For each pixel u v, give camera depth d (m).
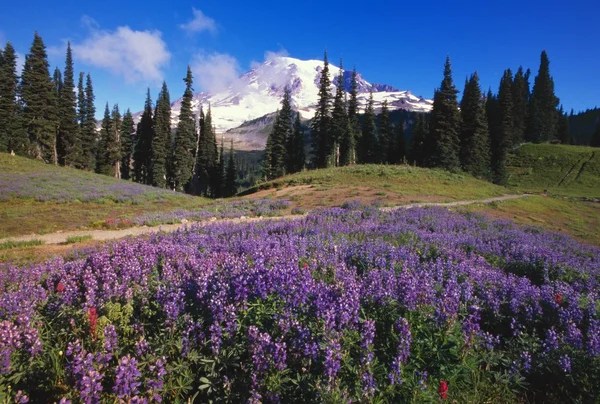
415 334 5.26
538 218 36.88
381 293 6.05
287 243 10.98
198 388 4.31
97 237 21.03
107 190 44.94
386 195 37.94
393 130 94.06
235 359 4.48
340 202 34.28
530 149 109.50
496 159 81.75
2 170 49.38
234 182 91.06
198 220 26.12
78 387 3.60
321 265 8.59
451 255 11.18
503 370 5.24
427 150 73.94
